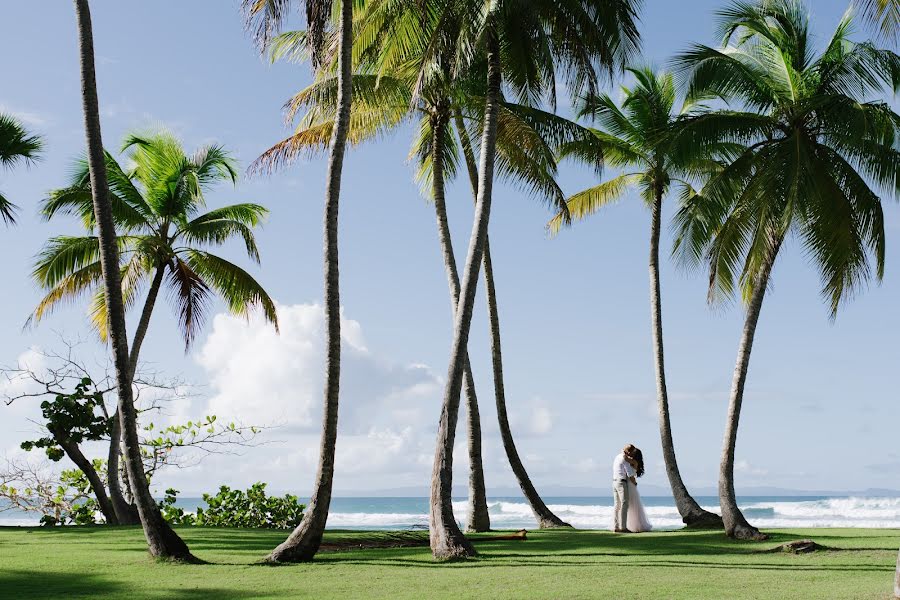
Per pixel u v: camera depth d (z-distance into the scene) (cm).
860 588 936
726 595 890
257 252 2652
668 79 2462
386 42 1745
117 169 2509
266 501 2619
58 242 2497
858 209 1789
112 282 1258
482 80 1945
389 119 2078
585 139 1983
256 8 1444
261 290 2684
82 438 2439
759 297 1759
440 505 1349
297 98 1733
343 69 1375
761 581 1009
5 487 2698
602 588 954
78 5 1277
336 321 1320
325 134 1942
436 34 1569
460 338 1429
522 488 2208
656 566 1187
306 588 973
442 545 1316
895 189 1803
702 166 2405
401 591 945
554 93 1727
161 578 1064
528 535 1855
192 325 2653
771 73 1906
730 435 1720
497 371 2264
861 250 1802
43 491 2733
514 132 1938
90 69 1273
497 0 1511
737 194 1927
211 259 2636
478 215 1501
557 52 1752
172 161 2564
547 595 902
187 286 2628
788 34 1888
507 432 2233
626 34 1758
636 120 2431
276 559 1239
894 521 5847
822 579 1029
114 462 2397
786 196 1759
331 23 1662
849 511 6425
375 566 1203
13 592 939
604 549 1469
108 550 1398
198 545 1539
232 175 2694
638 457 1969
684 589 941
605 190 2653
